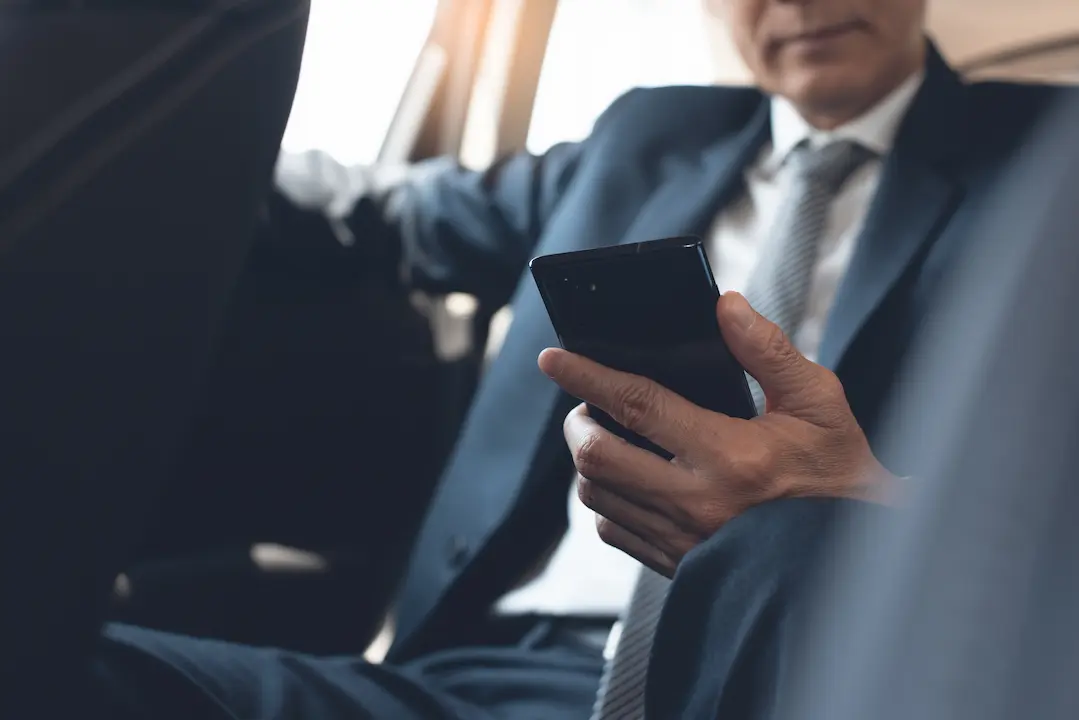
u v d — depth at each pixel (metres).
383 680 0.93
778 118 1.18
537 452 1.09
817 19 1.07
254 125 0.47
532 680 0.99
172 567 1.28
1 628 0.43
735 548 0.54
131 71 0.42
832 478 0.70
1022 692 0.21
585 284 0.70
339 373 1.41
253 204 0.50
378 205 1.51
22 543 0.42
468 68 2.15
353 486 1.42
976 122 1.06
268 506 1.36
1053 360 0.24
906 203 1.01
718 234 1.19
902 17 1.08
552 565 1.16
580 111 2.49
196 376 0.50
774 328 0.67
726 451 0.68
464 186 1.48
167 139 0.43
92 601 0.47
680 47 2.54
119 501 0.47
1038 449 0.23
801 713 0.28
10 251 0.39
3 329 0.40
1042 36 2.72
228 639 1.28
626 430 0.75
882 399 0.96
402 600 1.15
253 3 0.46
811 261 1.04
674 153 1.26
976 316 0.27
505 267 1.43
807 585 0.48
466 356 1.57
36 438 0.42
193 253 0.47
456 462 1.16
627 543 0.78
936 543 0.24
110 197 0.42
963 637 0.22
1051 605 0.22
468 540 1.10
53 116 0.40
